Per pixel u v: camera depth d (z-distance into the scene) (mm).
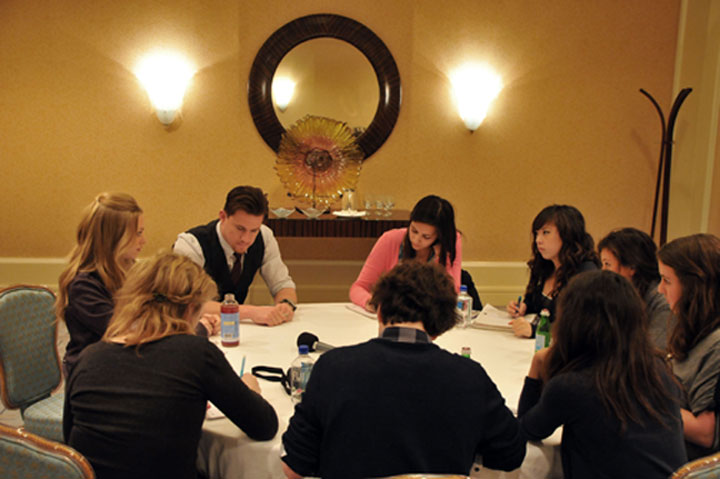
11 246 4090
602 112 4426
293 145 4012
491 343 2143
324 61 4145
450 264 2525
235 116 4148
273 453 1366
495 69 4285
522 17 4254
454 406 1090
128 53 3979
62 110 3990
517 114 4367
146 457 1215
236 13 4031
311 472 1174
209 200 4223
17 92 3936
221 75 4090
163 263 1373
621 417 1191
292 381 1624
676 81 4398
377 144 4262
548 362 1342
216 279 2549
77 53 3941
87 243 1782
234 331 2025
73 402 1256
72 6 3887
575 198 4520
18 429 1039
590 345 1254
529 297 2539
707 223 4402
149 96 4047
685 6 4289
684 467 1035
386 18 4164
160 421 1221
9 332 1879
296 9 4086
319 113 4207
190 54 4035
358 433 1078
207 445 1429
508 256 4551
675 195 4520
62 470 1037
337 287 4469
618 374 1212
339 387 1103
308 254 4418
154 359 1256
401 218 3965
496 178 4434
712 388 1403
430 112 4301
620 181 4527
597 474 1230
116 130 4059
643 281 1921
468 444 1103
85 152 4055
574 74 4359
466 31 4227
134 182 4133
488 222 4484
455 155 4371
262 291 4363
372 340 1185
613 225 4570
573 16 4293
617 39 4348
